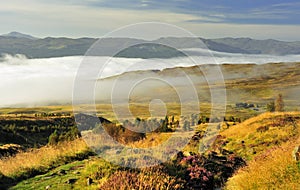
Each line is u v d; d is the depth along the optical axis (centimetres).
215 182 1647
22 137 8000
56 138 3341
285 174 1420
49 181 1517
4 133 7650
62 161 1853
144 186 1325
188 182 1509
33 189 1430
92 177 1455
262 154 2072
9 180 1591
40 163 1809
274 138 2634
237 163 2036
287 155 1593
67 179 1492
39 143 7844
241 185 1510
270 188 1374
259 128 3022
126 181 1345
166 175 1454
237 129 3172
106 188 1312
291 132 2733
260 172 1541
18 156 2200
